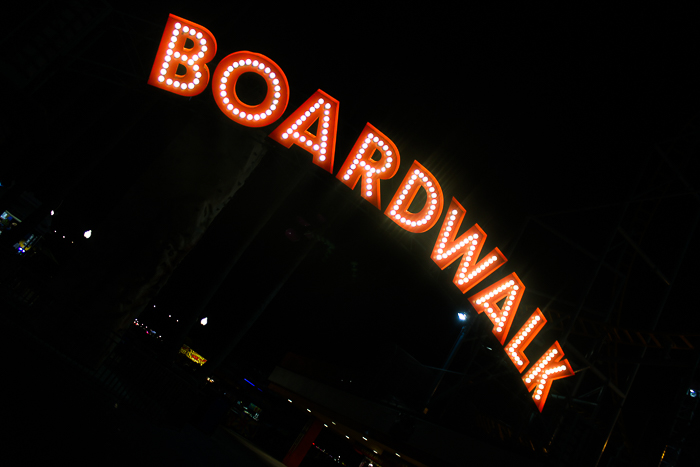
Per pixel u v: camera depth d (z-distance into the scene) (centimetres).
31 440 537
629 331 1714
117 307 1234
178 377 1269
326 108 1229
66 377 978
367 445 2747
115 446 726
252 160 1423
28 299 1148
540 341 1847
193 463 975
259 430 3906
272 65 1184
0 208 1516
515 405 1936
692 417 1934
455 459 1534
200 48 1169
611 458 1758
